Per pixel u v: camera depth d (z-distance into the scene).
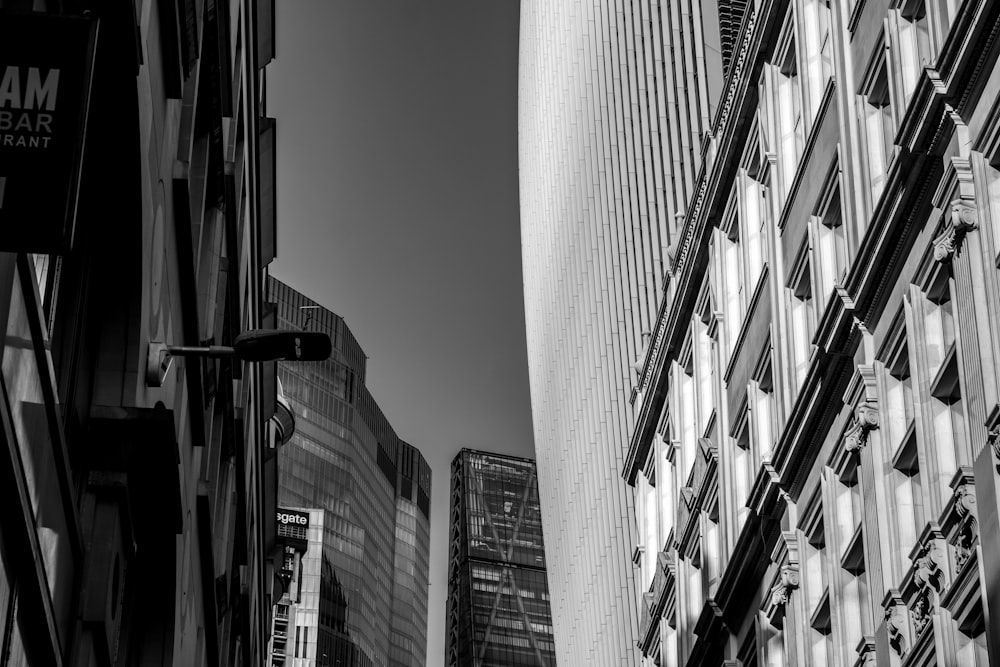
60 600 16.84
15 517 12.95
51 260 16.64
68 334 17.84
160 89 20.64
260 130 50.16
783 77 46.50
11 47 10.90
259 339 19.03
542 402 117.31
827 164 40.00
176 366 24.16
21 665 14.48
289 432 85.00
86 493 18.75
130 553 20.45
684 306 59.41
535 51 132.25
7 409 12.05
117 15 16.19
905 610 31.75
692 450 59.22
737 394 49.84
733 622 47.88
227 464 39.06
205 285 29.80
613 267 101.06
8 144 10.72
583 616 98.50
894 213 32.78
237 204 37.94
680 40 95.62
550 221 118.94
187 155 23.80
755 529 44.72
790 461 40.75
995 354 27.31
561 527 106.94
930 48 32.72
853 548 36.09
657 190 95.12
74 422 18.58
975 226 28.66
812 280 40.12
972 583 27.52
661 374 63.56
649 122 97.25
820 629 39.22
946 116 30.11
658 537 64.19
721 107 54.94
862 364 35.22
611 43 104.56
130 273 19.28
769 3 46.25
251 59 42.00
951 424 30.72
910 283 32.47
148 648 24.38
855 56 38.00
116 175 18.17
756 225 49.97
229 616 45.41
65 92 10.87
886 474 33.56
